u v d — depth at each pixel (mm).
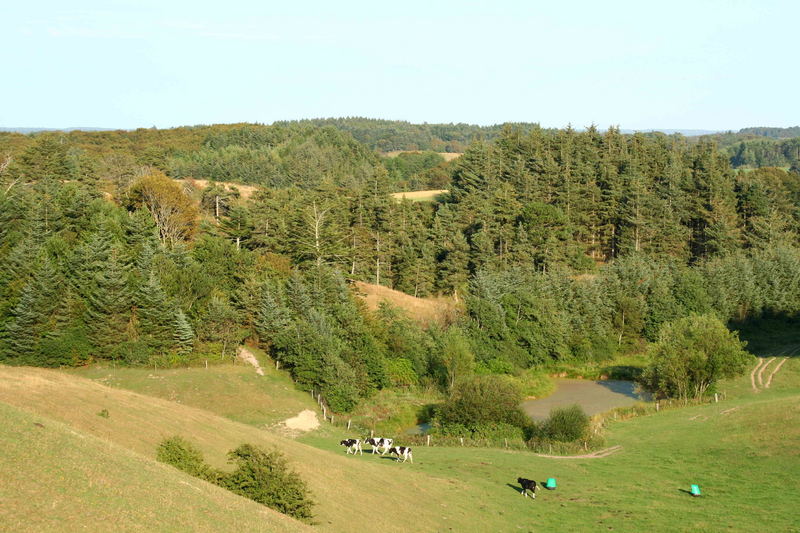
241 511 22656
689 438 50750
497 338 85438
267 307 72188
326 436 53219
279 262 88625
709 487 39344
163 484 22031
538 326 88375
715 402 64500
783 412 51062
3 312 62719
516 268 103812
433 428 56469
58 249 70875
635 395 73562
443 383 75000
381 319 82500
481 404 54812
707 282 104500
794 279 105250
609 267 108875
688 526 32438
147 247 73562
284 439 39875
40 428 22109
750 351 89125
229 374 62969
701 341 68562
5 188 94438
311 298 80000
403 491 34344
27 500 17406
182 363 65312
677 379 66250
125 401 35688
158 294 65938
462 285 111062
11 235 73062
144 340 64500
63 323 63094
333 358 64688
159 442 30516
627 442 52719
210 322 67938
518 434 54344
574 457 48938
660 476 42531
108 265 66062
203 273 76125
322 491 30312
